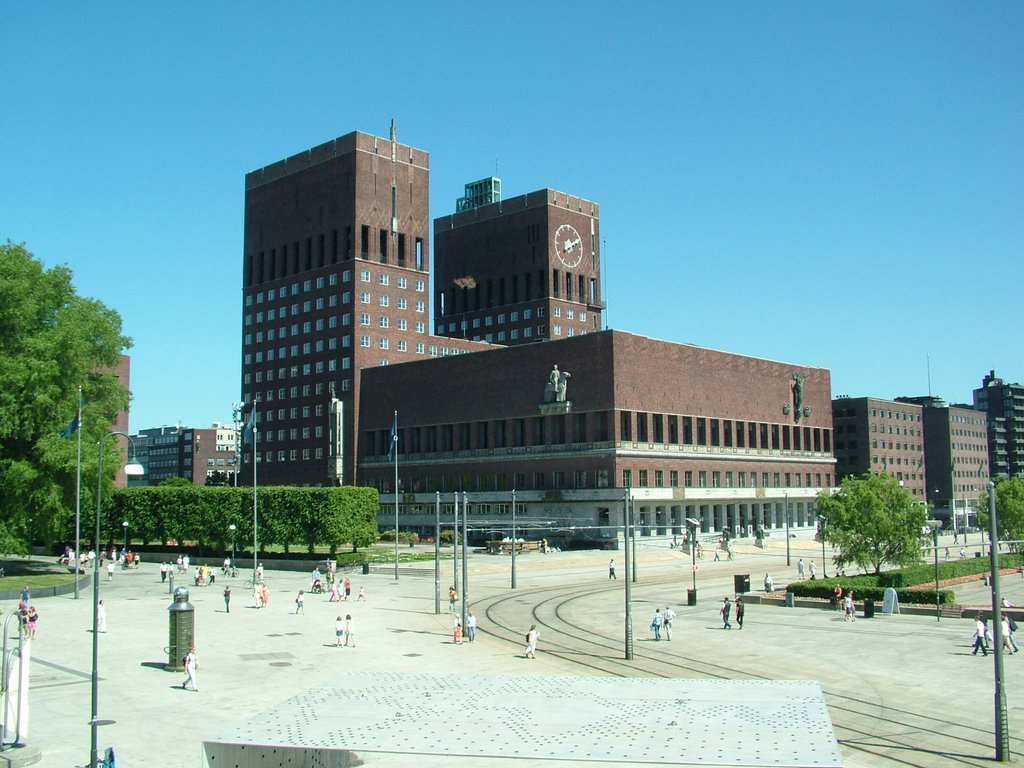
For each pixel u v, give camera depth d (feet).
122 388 362.74
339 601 287.07
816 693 81.61
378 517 603.67
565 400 521.65
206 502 414.21
